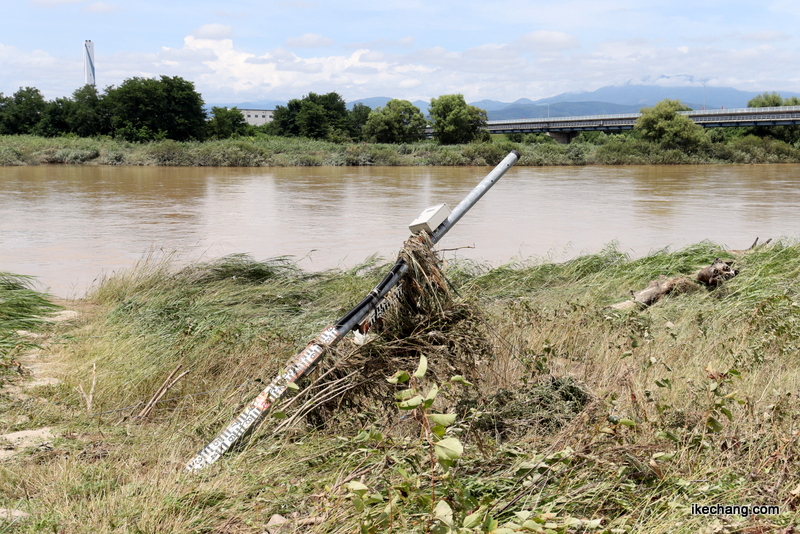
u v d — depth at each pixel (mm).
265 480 3369
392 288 4453
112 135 95188
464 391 4289
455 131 107750
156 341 6438
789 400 4391
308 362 4062
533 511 2762
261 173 59094
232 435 3771
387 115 109875
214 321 7191
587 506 3084
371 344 4254
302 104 119125
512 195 37969
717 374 4051
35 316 7969
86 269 14328
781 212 28734
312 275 11625
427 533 2523
